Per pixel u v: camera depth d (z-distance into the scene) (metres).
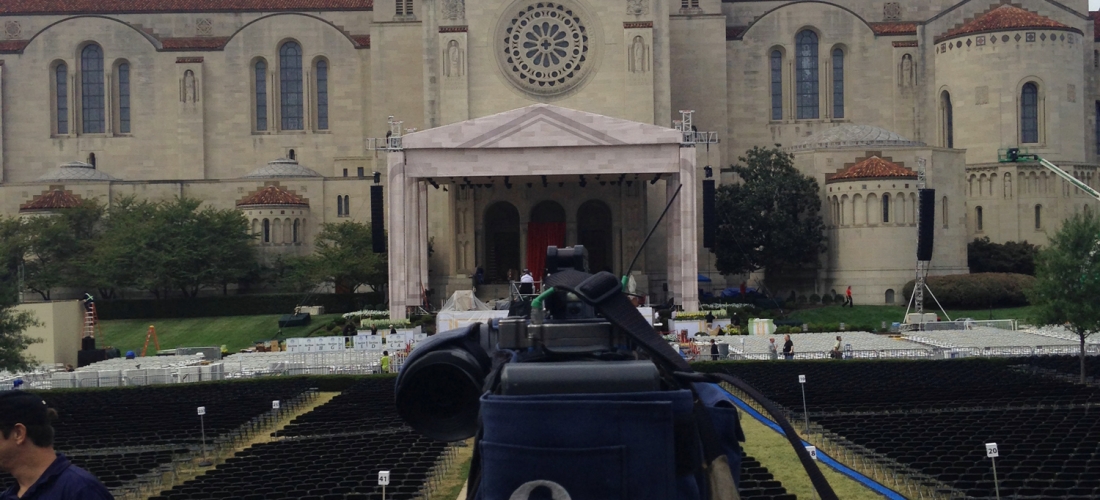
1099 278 51.84
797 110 109.56
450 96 95.25
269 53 112.50
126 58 113.75
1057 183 100.12
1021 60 100.19
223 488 27.73
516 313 8.31
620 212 92.31
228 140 112.69
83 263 95.62
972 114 102.25
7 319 56.41
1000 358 56.88
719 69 104.19
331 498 26.17
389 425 40.53
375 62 104.56
